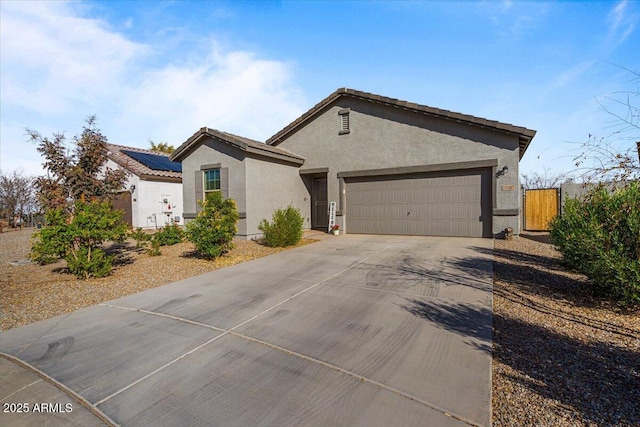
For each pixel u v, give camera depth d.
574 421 2.26
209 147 12.40
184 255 9.11
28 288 6.07
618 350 3.28
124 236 7.35
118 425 2.40
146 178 17.12
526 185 22.55
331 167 13.43
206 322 4.32
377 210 12.70
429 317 4.27
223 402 2.63
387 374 2.96
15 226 22.70
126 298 5.49
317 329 4.00
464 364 3.09
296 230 10.31
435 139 11.49
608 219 4.48
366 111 12.72
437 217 11.65
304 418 2.40
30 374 3.13
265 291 5.65
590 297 4.86
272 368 3.13
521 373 2.91
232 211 8.53
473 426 2.25
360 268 7.05
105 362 3.32
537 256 7.84
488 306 4.61
